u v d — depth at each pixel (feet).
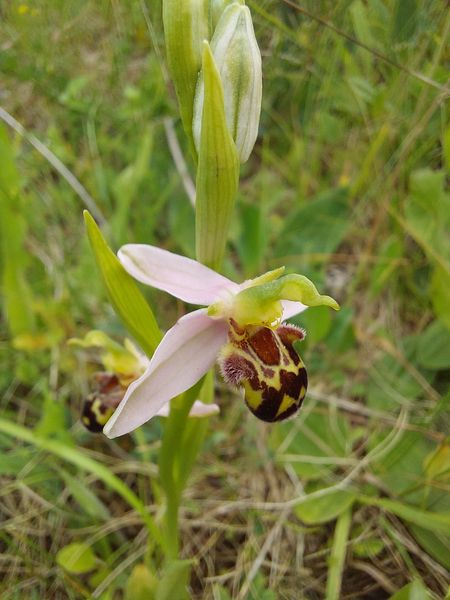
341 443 0.26
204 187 0.16
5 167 0.26
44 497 0.25
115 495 0.26
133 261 0.16
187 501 0.25
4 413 0.27
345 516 0.23
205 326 0.17
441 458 0.22
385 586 0.22
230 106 0.16
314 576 0.23
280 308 0.16
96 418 0.20
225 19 0.15
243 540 0.24
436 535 0.22
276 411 0.17
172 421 0.18
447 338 0.27
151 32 0.27
